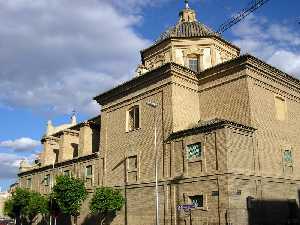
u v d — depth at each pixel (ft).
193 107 93.20
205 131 78.69
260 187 77.97
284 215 81.82
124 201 94.84
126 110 102.47
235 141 76.02
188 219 77.10
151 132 92.48
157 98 93.15
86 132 123.65
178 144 83.87
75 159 119.24
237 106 85.81
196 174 77.97
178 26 115.44
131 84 101.09
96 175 107.96
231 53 110.63
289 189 86.17
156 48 111.24
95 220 102.73
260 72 89.04
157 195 77.97
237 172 73.67
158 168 87.35
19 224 143.23
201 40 105.70
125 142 100.12
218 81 91.71
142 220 88.17
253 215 73.92
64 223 116.67
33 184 144.66
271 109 89.66
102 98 111.14
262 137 83.66
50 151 142.61
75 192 101.96
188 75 93.71
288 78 96.53
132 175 94.99
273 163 84.43
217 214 71.92
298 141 95.86
